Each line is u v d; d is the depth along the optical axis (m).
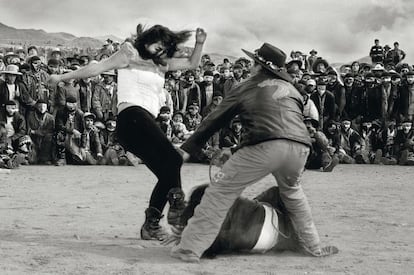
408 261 5.66
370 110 18.89
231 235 5.69
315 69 21.22
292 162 5.44
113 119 16.66
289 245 5.98
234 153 5.50
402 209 9.05
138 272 5.02
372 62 25.08
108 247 5.97
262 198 6.04
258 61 5.62
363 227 7.50
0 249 5.73
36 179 12.36
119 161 16.25
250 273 5.09
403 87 18.97
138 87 6.27
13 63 17.52
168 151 6.19
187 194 5.98
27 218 7.66
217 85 18.78
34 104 16.03
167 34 6.34
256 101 5.46
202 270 5.15
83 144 16.23
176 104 18.66
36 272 4.94
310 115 17.52
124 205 9.03
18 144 15.59
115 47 20.94
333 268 5.34
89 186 11.38
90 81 17.41
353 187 11.91
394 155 18.28
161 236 6.39
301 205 5.73
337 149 18.20
